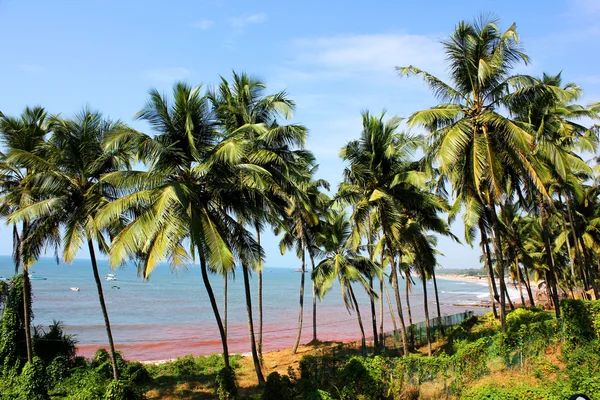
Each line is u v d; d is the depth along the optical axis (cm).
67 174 1755
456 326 2841
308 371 1642
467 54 1708
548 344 1569
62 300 7100
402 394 1328
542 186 1575
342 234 2598
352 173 1975
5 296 2269
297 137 1758
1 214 1998
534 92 1575
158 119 1477
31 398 1716
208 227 1390
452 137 1577
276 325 5462
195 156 1457
